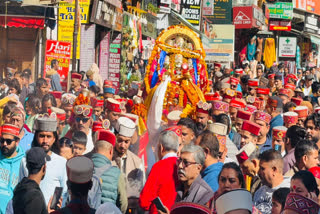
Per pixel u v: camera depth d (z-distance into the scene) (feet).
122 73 92.94
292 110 47.73
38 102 35.81
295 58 200.54
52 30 75.51
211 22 149.07
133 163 28.40
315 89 65.00
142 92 47.14
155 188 24.38
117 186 24.47
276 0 191.93
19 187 21.71
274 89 68.18
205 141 25.20
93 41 82.99
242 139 34.27
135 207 27.68
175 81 42.96
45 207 22.02
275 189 24.53
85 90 37.17
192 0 129.80
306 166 26.89
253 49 176.86
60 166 26.02
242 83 64.49
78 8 76.02
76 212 19.15
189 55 46.60
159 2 114.93
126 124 27.78
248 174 27.94
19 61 72.49
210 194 22.39
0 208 25.43
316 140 36.47
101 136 25.36
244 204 16.08
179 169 22.84
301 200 18.15
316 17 219.20
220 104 38.99
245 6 154.71
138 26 101.40
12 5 66.69
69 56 67.36
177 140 25.57
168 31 46.93
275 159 24.58
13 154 26.58
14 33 72.13
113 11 88.58
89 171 19.33
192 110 41.68
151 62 46.19
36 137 26.61
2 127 26.50
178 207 15.57
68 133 33.86
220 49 144.46
